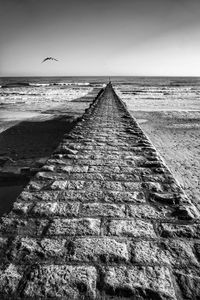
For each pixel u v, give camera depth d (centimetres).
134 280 170
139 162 412
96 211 259
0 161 1109
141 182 332
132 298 157
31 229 226
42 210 259
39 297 157
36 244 205
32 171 965
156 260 188
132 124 809
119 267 181
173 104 3412
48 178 343
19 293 160
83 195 294
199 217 246
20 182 874
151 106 3162
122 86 9469
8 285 165
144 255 193
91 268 180
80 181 334
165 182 332
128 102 3625
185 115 2402
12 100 4025
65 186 317
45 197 288
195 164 931
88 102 3656
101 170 375
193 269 179
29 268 180
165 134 1550
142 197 289
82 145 523
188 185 723
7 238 212
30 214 251
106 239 213
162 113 2531
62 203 274
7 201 735
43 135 1675
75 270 178
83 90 6931
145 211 258
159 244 206
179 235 217
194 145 1252
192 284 166
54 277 172
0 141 1509
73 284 167
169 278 171
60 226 231
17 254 193
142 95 4922
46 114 2553
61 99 4169
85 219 243
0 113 2645
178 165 921
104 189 311
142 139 581
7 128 1883
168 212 256
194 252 196
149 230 225
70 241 210
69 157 438
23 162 1106
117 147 508
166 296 158
